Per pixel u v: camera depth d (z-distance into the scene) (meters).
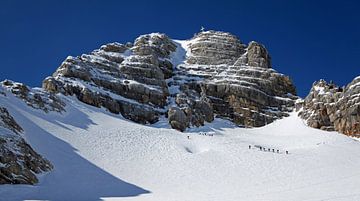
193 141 80.06
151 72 105.38
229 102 110.75
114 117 87.88
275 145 84.12
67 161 61.50
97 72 99.06
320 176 61.69
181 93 106.00
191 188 56.22
